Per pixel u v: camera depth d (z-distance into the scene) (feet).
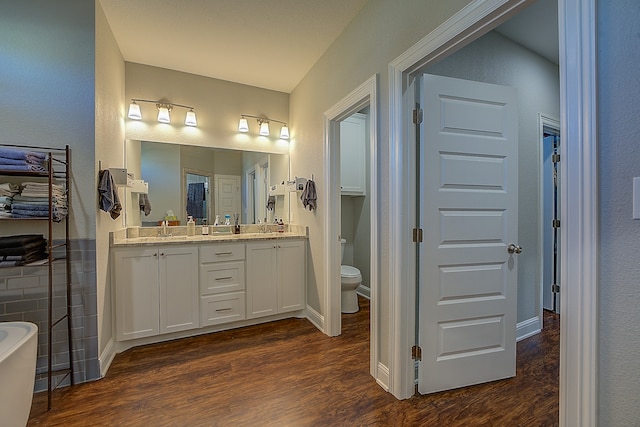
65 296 6.32
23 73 6.07
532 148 8.63
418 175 5.99
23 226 6.11
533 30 7.70
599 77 2.89
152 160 10.02
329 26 7.80
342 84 7.99
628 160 2.73
